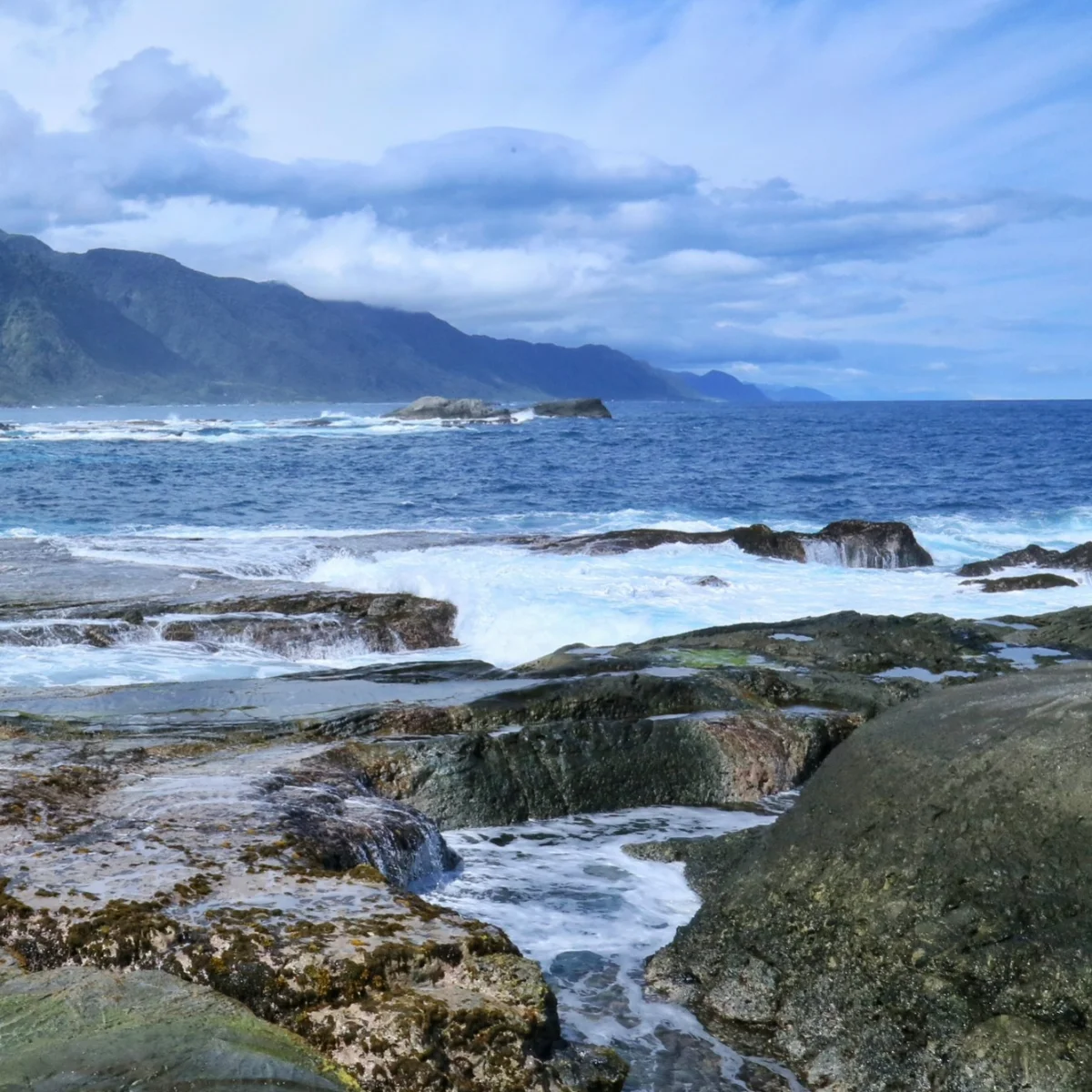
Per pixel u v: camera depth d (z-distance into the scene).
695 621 16.06
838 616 13.09
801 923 5.11
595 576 19.16
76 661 13.57
